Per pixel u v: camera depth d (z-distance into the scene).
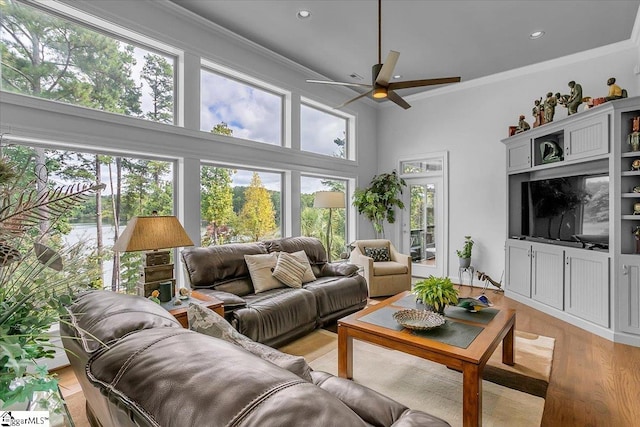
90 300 1.27
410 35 3.97
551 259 3.94
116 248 2.21
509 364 2.67
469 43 4.16
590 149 3.46
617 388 2.35
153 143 3.32
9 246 0.82
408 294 3.17
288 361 1.12
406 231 6.38
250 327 2.68
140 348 0.83
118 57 3.21
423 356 2.00
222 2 3.38
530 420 1.99
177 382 0.68
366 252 5.16
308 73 5.04
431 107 5.93
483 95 5.34
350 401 1.29
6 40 2.59
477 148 5.43
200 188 3.79
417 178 6.22
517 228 4.79
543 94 4.77
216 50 3.85
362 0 3.31
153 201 3.47
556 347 3.04
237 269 3.39
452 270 5.70
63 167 2.87
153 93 3.46
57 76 2.83
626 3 3.34
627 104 3.12
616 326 3.17
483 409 2.10
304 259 3.93
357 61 4.72
